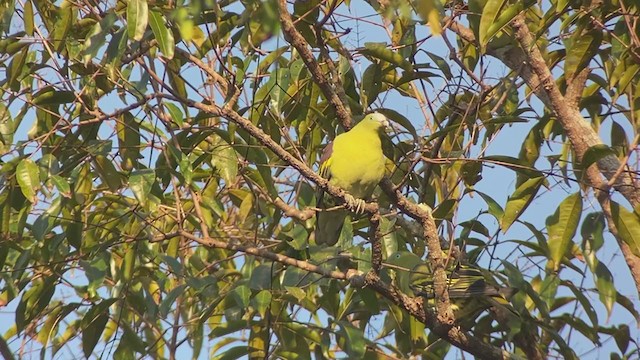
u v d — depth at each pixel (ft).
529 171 31.68
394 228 34.88
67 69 32.76
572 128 34.94
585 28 34.47
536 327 37.91
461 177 36.19
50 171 30.83
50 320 35.94
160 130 35.04
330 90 30.96
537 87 36.55
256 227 35.24
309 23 34.32
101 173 33.09
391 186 32.24
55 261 35.73
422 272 34.27
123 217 35.73
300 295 32.53
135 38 26.43
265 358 35.06
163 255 34.47
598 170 34.40
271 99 33.40
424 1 17.75
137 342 34.04
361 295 33.94
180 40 31.96
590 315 34.96
